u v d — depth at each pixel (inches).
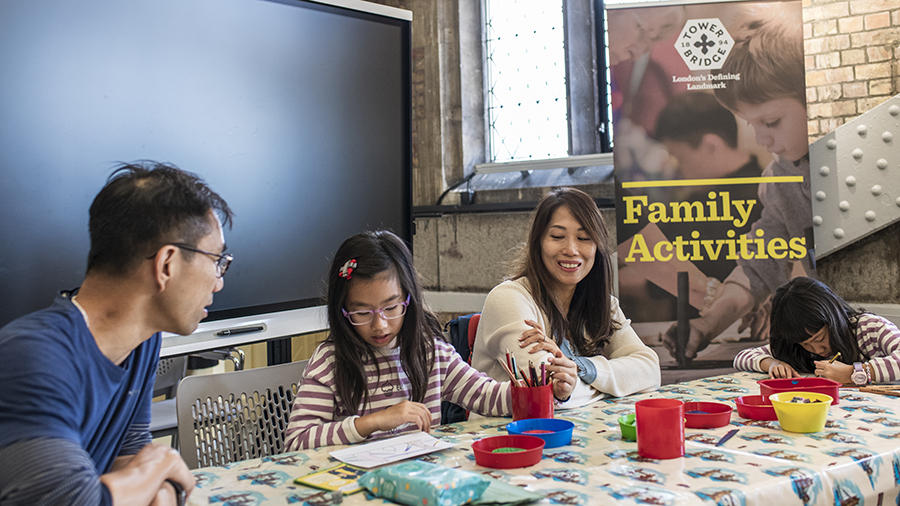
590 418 56.7
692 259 112.7
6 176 77.3
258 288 99.6
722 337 112.1
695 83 113.0
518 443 45.9
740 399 56.1
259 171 100.0
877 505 42.6
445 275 154.2
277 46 102.0
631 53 114.0
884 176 112.5
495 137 161.5
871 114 113.3
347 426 53.6
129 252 37.9
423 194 157.3
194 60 93.2
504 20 159.2
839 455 43.2
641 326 113.3
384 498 38.4
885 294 115.9
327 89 108.6
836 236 117.0
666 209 113.1
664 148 113.4
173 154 91.2
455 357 68.1
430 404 64.0
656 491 37.3
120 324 39.4
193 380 62.7
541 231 76.9
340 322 60.1
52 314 37.4
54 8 80.6
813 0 120.6
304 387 59.9
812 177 118.9
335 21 109.3
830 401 49.9
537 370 66.4
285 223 103.1
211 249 40.8
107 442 42.0
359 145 113.2
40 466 31.8
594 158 142.9
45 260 80.4
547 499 36.6
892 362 66.8
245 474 44.7
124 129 86.7
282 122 102.8
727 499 36.0
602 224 77.4
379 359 63.1
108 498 33.5
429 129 155.7
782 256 111.6
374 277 58.4
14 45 77.6
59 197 81.5
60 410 34.5
